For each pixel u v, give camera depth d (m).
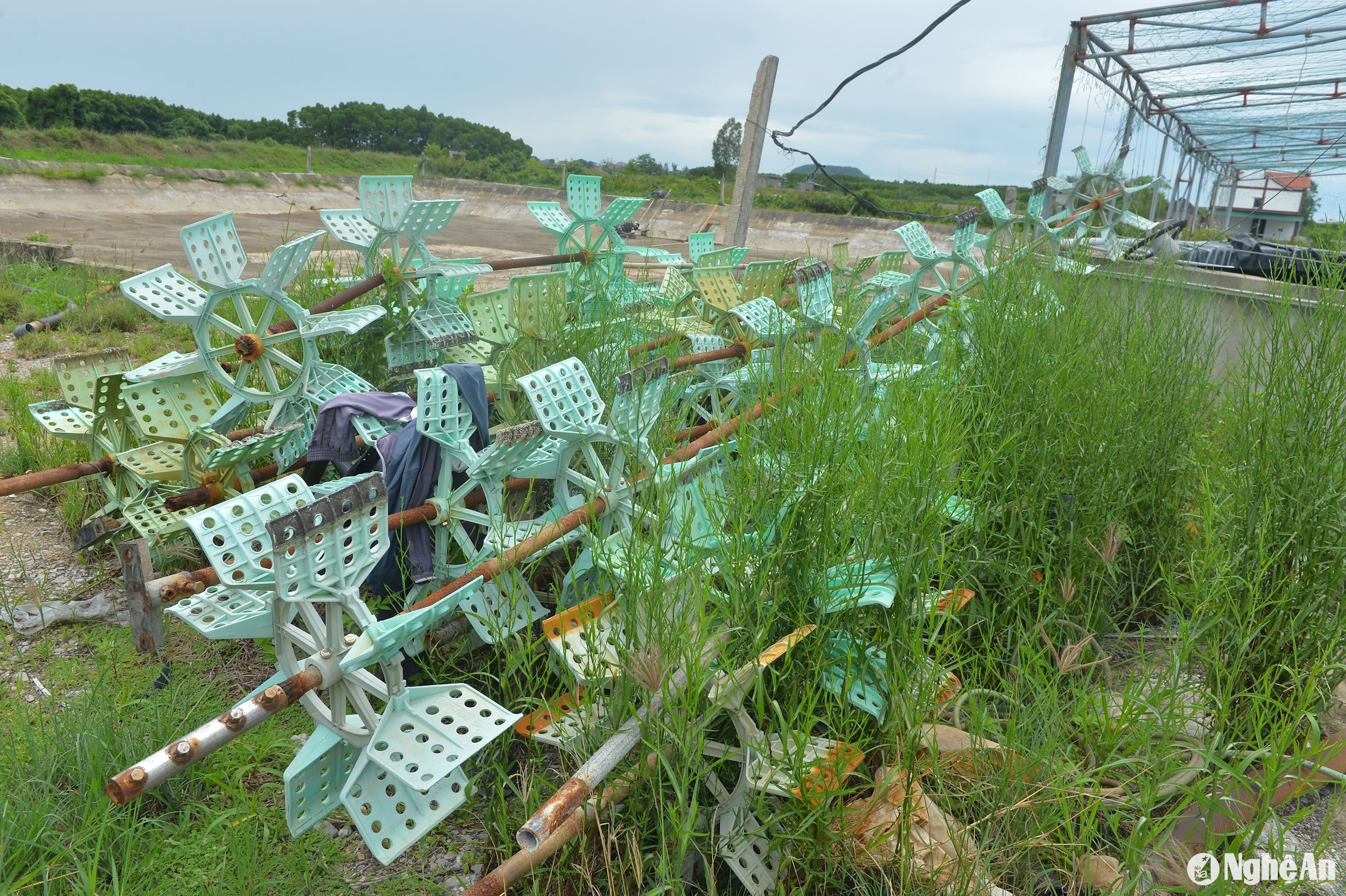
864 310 6.05
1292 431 3.41
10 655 3.81
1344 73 10.55
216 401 4.97
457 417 3.54
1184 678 3.66
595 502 3.51
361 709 2.51
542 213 7.27
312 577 2.33
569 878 2.66
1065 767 2.91
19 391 6.70
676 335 5.59
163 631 3.48
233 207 33.00
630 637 2.71
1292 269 4.00
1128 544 4.23
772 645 2.93
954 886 2.60
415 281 5.92
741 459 3.35
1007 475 4.09
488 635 3.37
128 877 2.58
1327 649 3.15
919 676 2.83
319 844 2.85
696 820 2.81
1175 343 4.77
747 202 9.92
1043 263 5.64
